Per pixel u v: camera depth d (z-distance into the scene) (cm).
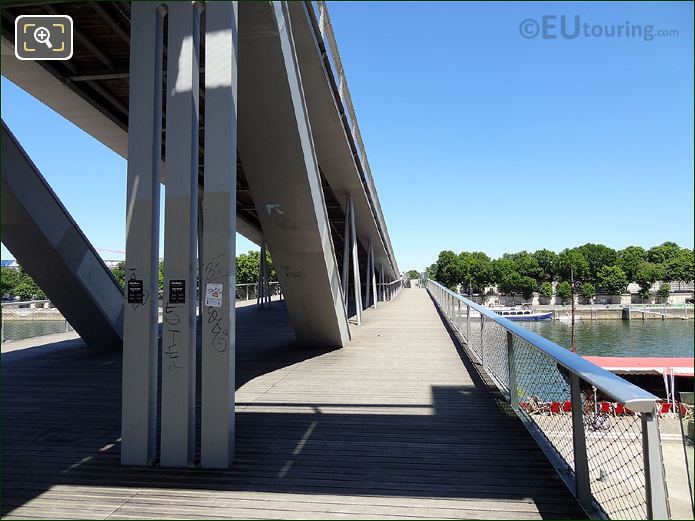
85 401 491
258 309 1656
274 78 475
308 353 763
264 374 607
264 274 1700
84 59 628
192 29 322
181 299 318
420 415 428
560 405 286
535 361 336
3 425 409
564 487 280
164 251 322
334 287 754
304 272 697
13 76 630
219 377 314
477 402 471
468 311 784
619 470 208
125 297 325
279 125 520
